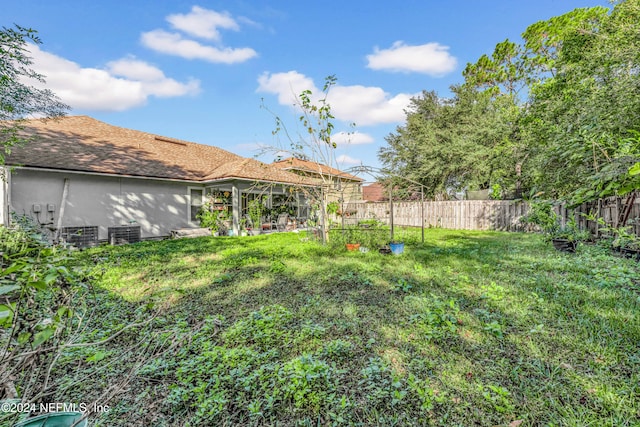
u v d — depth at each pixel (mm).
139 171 10789
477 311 3318
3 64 5531
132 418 1936
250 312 3584
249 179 12195
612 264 5094
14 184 8312
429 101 23234
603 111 5996
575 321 3041
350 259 6613
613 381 2111
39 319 1500
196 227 12930
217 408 1951
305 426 1848
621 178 2814
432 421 1839
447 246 8508
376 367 2250
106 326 3127
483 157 18328
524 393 2029
